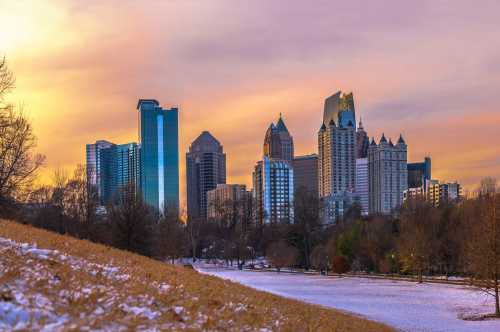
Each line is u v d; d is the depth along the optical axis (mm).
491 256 40750
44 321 9906
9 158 45219
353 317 30562
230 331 12688
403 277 90312
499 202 49062
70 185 83375
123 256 24609
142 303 13469
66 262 16969
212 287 20516
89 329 9836
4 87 40781
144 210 72250
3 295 10945
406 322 35625
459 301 50938
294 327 15938
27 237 20672
